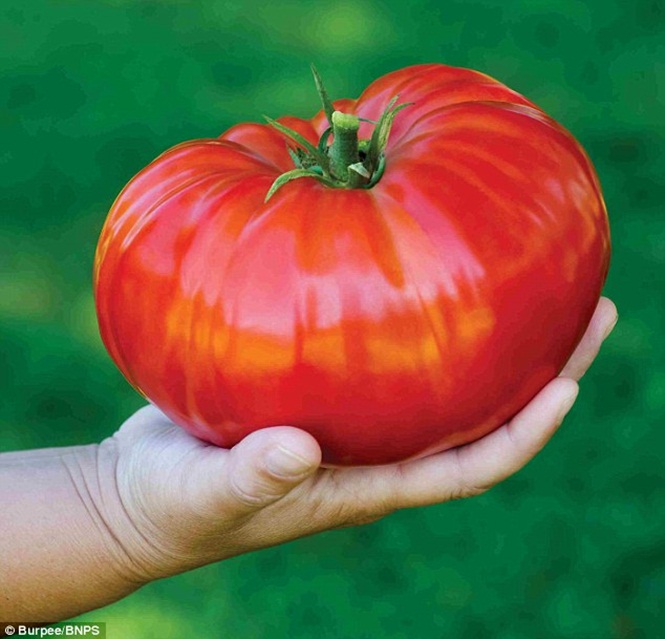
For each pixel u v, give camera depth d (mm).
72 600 1886
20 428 3537
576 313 1536
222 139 1753
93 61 5359
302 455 1476
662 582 3037
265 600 3082
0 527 1819
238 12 5727
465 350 1457
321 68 5199
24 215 4359
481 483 1710
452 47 5312
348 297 1430
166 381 1530
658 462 3305
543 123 1598
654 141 4551
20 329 3848
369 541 3195
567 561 3105
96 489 1837
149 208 1578
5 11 5824
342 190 1515
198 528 1735
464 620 3006
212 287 1471
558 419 1606
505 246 1461
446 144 1534
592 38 5309
